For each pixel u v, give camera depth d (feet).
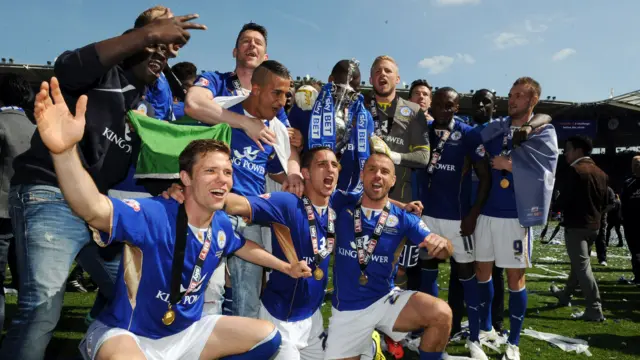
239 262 9.96
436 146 14.12
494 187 13.58
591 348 14.14
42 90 5.99
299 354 10.11
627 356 13.48
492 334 14.33
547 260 33.65
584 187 17.57
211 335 8.23
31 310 7.62
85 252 9.19
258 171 10.55
